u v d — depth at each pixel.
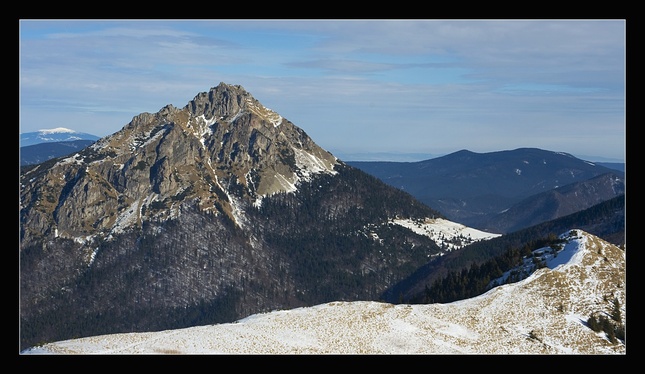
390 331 160.75
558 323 165.12
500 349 153.75
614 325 162.62
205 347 150.88
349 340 155.50
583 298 174.12
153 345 152.00
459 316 169.38
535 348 154.88
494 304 174.00
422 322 165.88
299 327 162.75
